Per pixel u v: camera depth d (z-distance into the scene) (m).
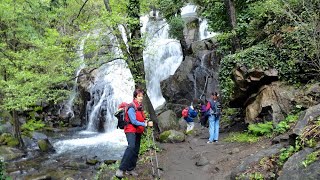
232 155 8.05
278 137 7.56
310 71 8.81
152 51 12.44
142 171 8.02
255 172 6.19
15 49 14.34
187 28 22.97
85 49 9.83
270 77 9.33
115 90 20.00
